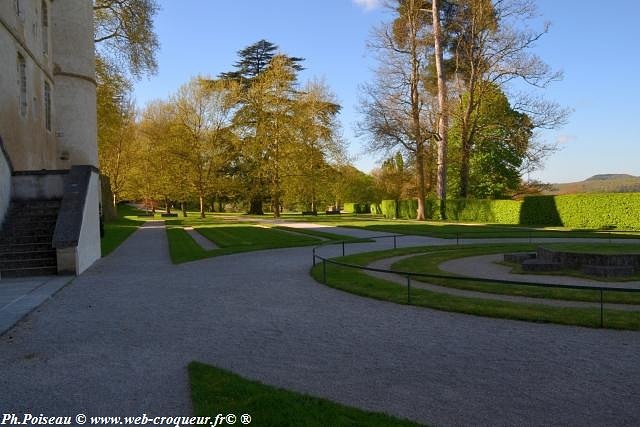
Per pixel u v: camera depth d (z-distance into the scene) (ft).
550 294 34.47
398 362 20.81
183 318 29.09
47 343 24.20
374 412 15.46
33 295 36.27
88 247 52.60
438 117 143.64
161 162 165.99
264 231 103.86
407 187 200.95
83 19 92.17
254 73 196.24
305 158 160.04
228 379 18.24
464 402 16.63
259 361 21.08
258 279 43.06
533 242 74.64
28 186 59.00
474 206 140.67
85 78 92.32
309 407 15.58
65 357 21.95
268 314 29.91
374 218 175.83
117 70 118.93
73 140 90.27
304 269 48.83
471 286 38.22
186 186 172.45
